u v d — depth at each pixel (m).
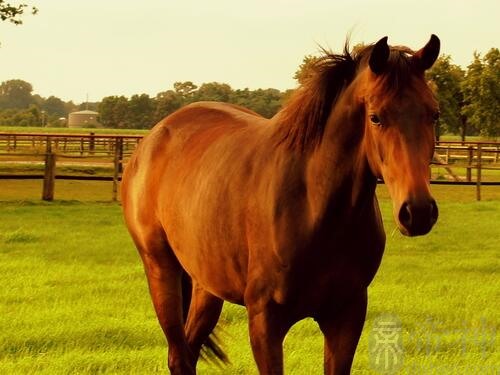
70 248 11.86
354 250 3.91
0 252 11.44
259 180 4.12
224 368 5.90
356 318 4.05
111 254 11.42
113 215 16.17
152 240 5.35
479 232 14.48
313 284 3.94
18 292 8.61
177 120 5.53
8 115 141.25
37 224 14.52
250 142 4.39
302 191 3.92
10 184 23.41
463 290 9.02
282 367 4.05
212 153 4.69
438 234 14.12
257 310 4.07
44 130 81.56
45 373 5.61
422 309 7.89
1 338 6.53
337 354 4.07
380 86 3.42
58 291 8.70
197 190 4.61
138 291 8.79
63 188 22.38
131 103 102.31
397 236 13.71
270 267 3.99
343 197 3.82
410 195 3.21
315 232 3.84
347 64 3.87
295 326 7.20
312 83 3.94
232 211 4.25
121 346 6.51
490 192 23.52
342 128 3.77
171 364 5.26
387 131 3.37
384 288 8.98
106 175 25.64
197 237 4.59
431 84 3.69
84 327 6.86
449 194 23.00
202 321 5.28
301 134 3.95
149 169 5.38
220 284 4.55
